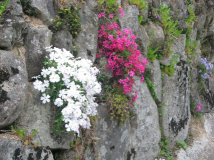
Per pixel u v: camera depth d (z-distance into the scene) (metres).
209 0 6.65
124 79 2.93
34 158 1.86
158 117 3.88
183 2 5.12
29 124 1.93
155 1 4.09
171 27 4.12
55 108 2.10
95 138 2.61
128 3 3.49
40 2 2.18
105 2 3.08
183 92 4.51
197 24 5.93
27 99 1.94
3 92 1.61
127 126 3.14
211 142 4.75
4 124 1.64
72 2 2.54
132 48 3.05
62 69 1.90
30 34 2.04
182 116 4.48
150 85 3.66
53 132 2.09
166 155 3.92
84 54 2.61
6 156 1.62
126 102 3.14
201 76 5.55
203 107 5.64
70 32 2.51
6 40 1.78
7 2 1.73
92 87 2.10
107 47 2.88
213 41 7.31
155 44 3.95
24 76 1.80
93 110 2.23
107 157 2.84
